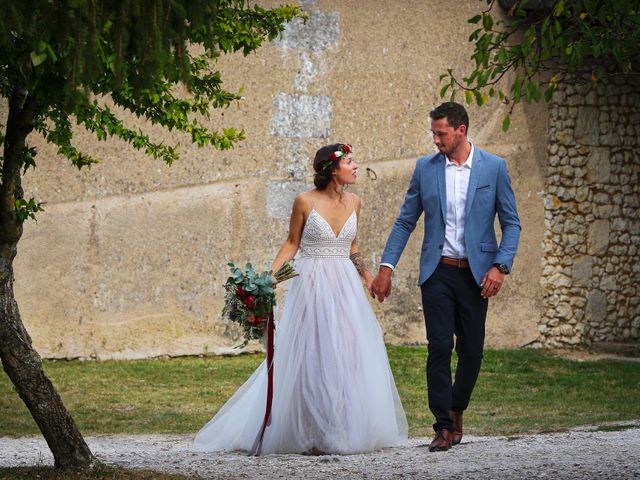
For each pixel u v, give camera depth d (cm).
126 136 1043
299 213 970
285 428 909
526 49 832
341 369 920
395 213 1784
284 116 1744
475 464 745
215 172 1712
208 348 1706
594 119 1867
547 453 796
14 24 500
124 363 1642
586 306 1864
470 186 854
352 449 899
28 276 1633
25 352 683
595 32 847
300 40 1753
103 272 1661
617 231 1880
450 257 856
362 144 1777
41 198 1639
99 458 875
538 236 1848
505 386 1512
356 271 985
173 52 537
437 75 1809
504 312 1834
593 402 1393
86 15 506
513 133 1836
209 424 991
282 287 1728
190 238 1700
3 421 1227
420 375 1567
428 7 1805
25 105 689
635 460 736
